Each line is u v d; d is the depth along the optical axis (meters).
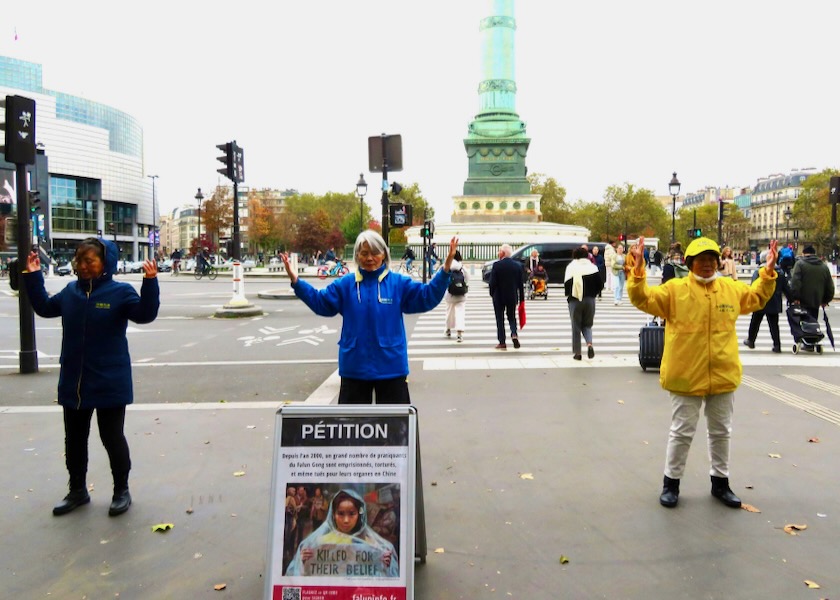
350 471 3.45
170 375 10.59
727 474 5.13
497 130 54.00
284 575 3.36
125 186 121.50
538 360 11.37
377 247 4.51
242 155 18.70
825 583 3.92
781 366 10.70
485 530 4.65
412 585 3.33
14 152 9.85
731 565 4.14
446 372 10.30
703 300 4.95
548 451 6.35
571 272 11.24
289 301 25.53
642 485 5.47
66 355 4.94
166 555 4.34
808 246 12.31
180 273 52.19
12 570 4.16
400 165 13.49
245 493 5.38
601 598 3.79
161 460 6.18
